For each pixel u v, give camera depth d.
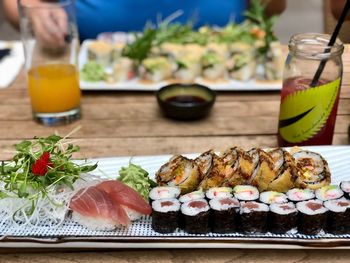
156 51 0.72
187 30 0.77
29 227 0.40
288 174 0.43
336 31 0.46
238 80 0.66
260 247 0.39
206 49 0.73
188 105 0.57
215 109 0.61
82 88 0.64
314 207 0.39
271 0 0.94
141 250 0.40
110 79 0.67
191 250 0.40
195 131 0.56
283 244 0.38
